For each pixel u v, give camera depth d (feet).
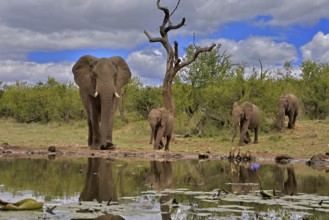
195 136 95.14
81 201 27.73
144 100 123.54
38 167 46.01
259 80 98.02
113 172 43.45
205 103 102.22
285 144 74.13
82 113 141.69
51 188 33.01
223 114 99.04
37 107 143.43
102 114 61.31
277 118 93.25
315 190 34.37
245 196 30.50
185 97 102.12
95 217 23.18
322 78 112.88
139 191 32.86
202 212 25.25
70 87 154.20
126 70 65.57
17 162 50.57
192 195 31.09
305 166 52.65
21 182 35.70
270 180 39.99
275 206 27.48
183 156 63.31
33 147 66.13
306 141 75.77
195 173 44.57
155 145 70.08
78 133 103.50
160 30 90.43
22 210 24.29
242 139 77.00
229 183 37.96
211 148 72.64
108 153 62.18
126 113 131.95
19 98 145.59
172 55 90.27
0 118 157.07
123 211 24.94
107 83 61.57
